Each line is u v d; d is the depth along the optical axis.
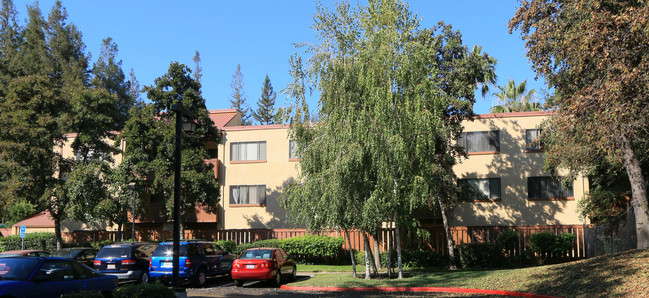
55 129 32.16
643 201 18.73
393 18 18.83
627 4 16.98
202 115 32.06
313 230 21.48
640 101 14.13
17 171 31.44
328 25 19.42
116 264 19.67
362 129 18.22
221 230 34.38
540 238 27.52
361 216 19.53
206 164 34.28
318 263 30.72
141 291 11.37
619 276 14.68
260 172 35.47
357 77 18.91
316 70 19.39
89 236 36.59
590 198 26.89
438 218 31.75
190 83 33.09
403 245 29.83
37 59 52.56
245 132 36.16
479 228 29.89
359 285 18.89
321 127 19.75
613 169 24.97
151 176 34.97
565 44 16.84
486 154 31.47
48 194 30.94
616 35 14.41
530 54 19.33
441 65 26.88
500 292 15.69
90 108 33.47
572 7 17.38
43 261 11.58
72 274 11.98
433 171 23.75
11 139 30.41
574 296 13.86
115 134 36.03
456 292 16.77
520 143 31.11
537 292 14.98
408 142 18.61
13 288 10.56
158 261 19.98
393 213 20.38
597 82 15.12
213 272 21.44
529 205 30.58
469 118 27.70
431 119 18.67
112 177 31.80
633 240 19.86
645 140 17.84
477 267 27.30
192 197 31.20
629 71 14.27
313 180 19.38
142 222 35.91
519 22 19.91
